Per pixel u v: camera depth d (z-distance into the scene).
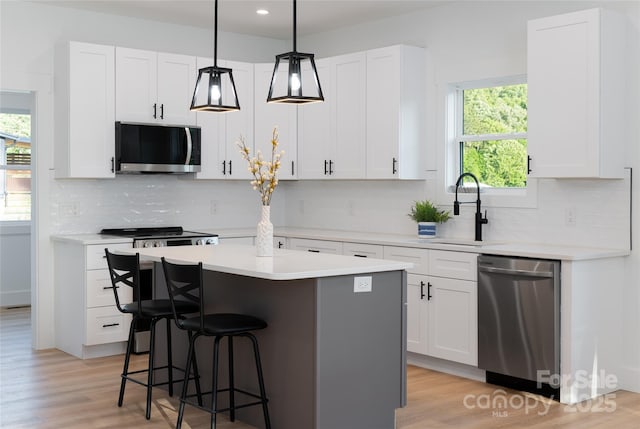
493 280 4.76
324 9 6.08
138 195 6.54
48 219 6.00
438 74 5.93
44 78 5.94
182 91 6.30
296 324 3.74
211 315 3.92
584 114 4.58
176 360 4.74
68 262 5.79
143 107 6.09
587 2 4.95
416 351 5.34
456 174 5.94
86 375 5.12
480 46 5.62
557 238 5.13
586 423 4.08
